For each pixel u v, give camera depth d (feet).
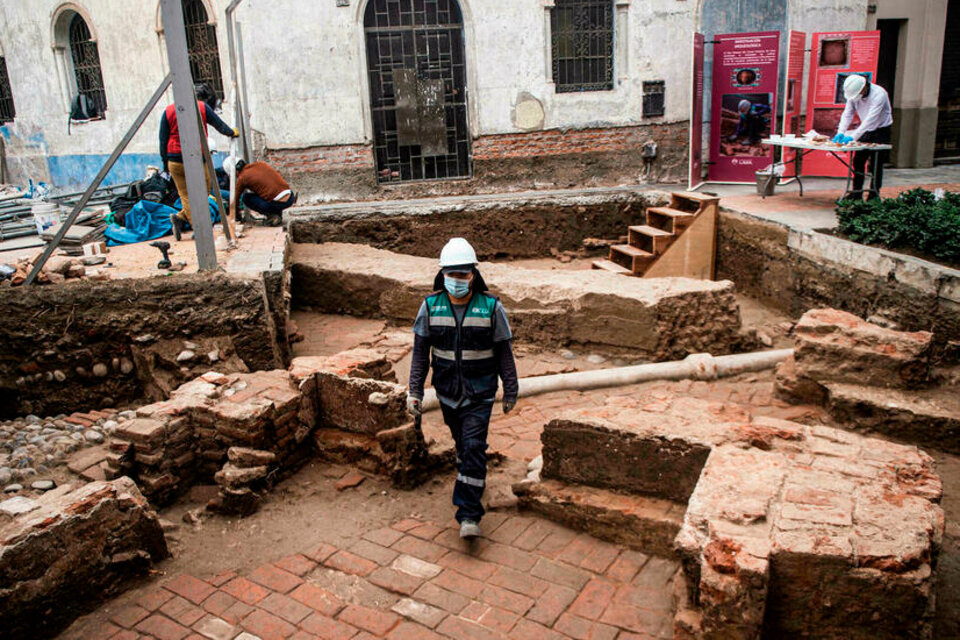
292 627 12.14
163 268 26.40
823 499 11.25
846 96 33.58
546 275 29.25
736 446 13.41
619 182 49.78
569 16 47.78
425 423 21.36
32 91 59.00
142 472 16.57
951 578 12.96
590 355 26.94
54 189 60.03
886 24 51.24
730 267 36.55
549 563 13.61
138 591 13.30
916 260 24.63
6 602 11.63
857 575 9.86
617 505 14.28
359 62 46.01
